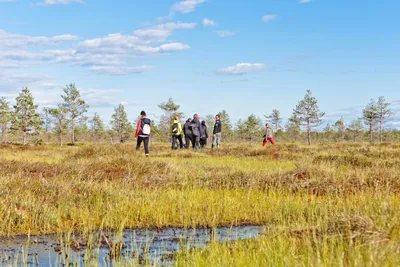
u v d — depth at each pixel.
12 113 48.81
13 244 7.05
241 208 9.45
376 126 68.06
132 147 20.52
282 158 21.23
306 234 6.50
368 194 10.02
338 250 5.20
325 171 12.93
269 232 7.17
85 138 72.00
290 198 10.41
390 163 15.32
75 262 6.00
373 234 5.57
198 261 5.52
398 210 6.86
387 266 4.49
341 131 78.81
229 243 6.89
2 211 8.34
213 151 24.52
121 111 65.06
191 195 10.27
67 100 51.09
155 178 12.41
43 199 9.38
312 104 61.38
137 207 9.28
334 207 8.97
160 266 5.89
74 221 8.38
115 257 6.39
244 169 15.16
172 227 8.27
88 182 10.79
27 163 14.25
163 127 62.16
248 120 72.31
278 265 5.10
